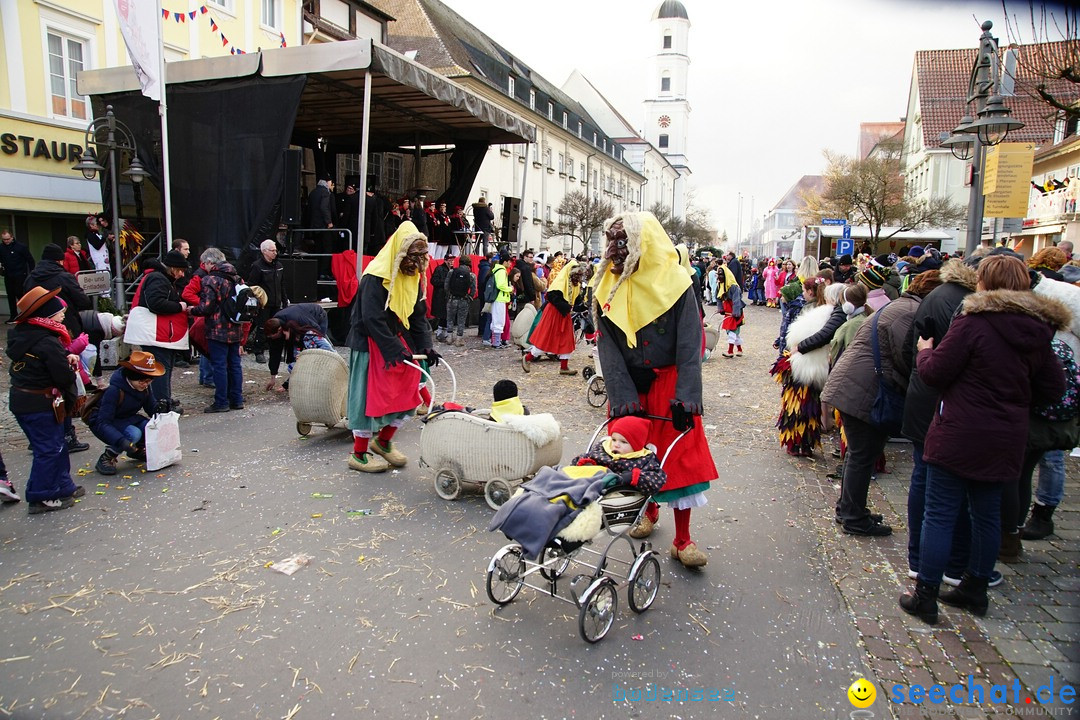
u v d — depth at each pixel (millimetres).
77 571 3988
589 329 11875
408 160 21688
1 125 14305
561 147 43594
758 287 29672
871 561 4312
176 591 3773
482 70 32250
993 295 3365
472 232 17531
